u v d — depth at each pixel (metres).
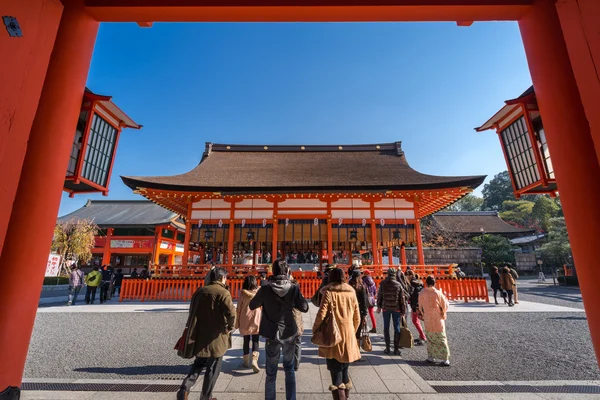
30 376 4.36
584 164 2.25
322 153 21.11
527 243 39.28
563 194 2.43
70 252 24.05
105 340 6.50
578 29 2.11
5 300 2.08
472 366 4.85
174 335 6.95
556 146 2.50
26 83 2.00
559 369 4.68
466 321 8.50
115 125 5.05
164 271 13.22
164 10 2.85
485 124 5.00
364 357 5.32
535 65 2.75
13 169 1.90
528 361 5.09
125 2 2.79
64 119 2.57
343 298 3.34
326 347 3.14
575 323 8.16
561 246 25.95
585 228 2.21
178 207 17.28
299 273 12.73
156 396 3.60
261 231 14.65
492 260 32.03
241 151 21.33
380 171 17.19
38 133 2.42
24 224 2.25
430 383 4.06
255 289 4.87
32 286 2.26
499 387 3.89
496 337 6.74
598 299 2.09
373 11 2.89
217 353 3.16
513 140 4.71
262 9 2.86
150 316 9.23
